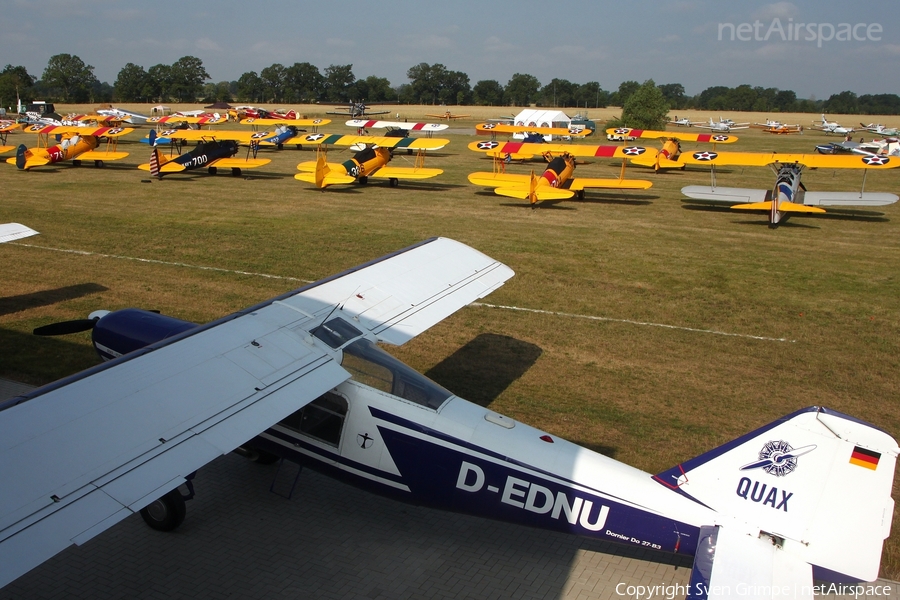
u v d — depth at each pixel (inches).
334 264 613.3
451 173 1332.4
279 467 261.6
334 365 225.8
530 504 212.8
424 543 239.1
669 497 195.8
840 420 172.2
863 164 917.2
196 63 6707.7
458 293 311.0
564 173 1008.9
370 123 1968.5
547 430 322.0
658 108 2428.6
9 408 163.2
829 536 175.2
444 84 6875.0
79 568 221.5
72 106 5246.1
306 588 213.8
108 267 591.5
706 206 992.9
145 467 152.0
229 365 206.1
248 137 1337.4
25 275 561.6
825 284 584.4
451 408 228.2
